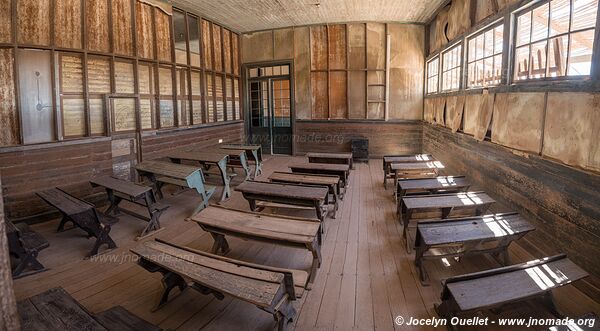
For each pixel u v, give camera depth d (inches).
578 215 100.0
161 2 248.4
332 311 94.3
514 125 140.4
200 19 296.0
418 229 108.0
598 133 91.9
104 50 205.2
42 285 110.9
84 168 189.6
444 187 164.4
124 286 110.4
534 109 125.4
